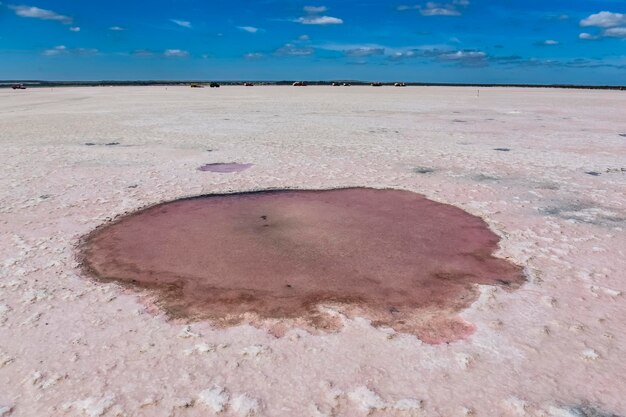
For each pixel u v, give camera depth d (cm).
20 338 375
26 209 718
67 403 301
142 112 2450
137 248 562
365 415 287
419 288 456
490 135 1523
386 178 914
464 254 539
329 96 4212
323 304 426
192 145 1331
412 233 609
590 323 389
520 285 460
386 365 336
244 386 315
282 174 954
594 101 3375
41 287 463
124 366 338
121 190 835
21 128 1769
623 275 478
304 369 332
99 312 416
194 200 773
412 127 1750
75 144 1364
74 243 579
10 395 310
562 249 548
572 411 289
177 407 296
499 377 322
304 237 595
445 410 291
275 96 4238
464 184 863
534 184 862
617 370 328
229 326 391
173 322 398
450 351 352
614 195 781
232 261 523
